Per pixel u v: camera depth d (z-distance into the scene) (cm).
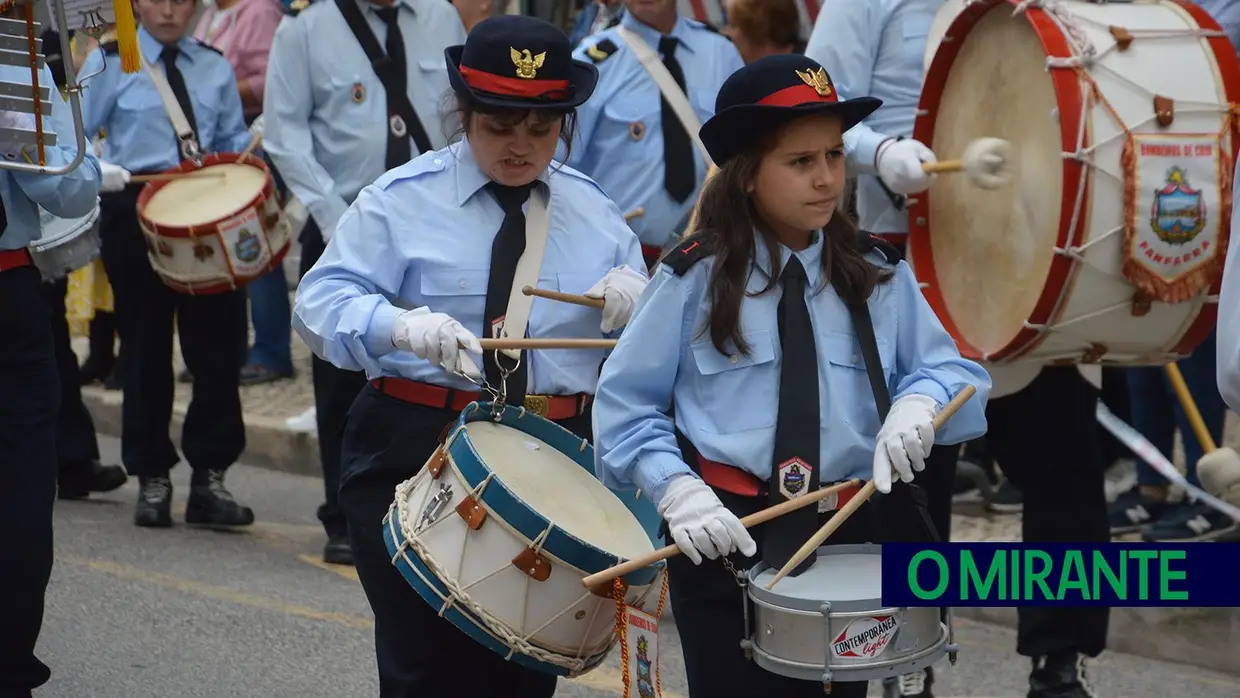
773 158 1078
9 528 1321
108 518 2436
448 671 1222
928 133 1667
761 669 1095
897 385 1141
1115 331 1485
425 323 1176
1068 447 1584
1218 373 1011
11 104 1275
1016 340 1500
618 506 1193
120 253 2303
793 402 1086
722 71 2003
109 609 1977
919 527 1298
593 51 1978
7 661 1352
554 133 1237
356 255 1241
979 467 2212
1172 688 1725
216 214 2180
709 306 1095
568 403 1260
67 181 1333
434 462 1151
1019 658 1822
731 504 1098
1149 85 1439
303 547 2295
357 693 1709
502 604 1120
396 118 2058
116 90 2325
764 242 1100
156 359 2352
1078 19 1485
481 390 1243
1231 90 1447
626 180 1967
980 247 1588
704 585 1102
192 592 2055
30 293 1345
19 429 1333
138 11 2352
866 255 1129
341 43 2062
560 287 1257
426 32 2081
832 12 1700
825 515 1105
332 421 2133
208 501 2383
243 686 1723
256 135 2316
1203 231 1437
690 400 1114
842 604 1012
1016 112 1530
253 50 2911
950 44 1619
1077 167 1429
